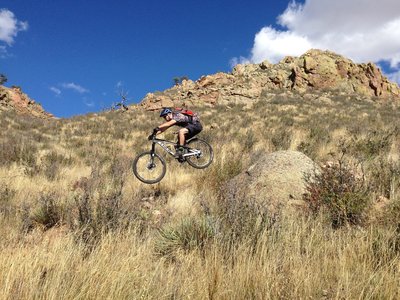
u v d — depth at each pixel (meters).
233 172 10.49
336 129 22.45
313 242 5.14
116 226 6.31
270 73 57.28
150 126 32.53
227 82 52.75
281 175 7.97
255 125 28.45
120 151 21.11
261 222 5.83
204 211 6.67
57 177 13.04
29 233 6.96
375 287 3.76
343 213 6.38
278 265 4.38
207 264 4.53
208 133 21.73
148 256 4.98
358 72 51.56
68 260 4.52
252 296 3.90
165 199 9.33
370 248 4.72
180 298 3.82
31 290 3.60
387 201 6.73
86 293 3.71
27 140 23.11
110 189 9.38
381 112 37.88
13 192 10.04
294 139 16.78
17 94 50.78
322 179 7.22
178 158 8.81
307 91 49.41
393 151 12.81
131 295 3.72
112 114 41.09
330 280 4.13
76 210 7.87
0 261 4.22
